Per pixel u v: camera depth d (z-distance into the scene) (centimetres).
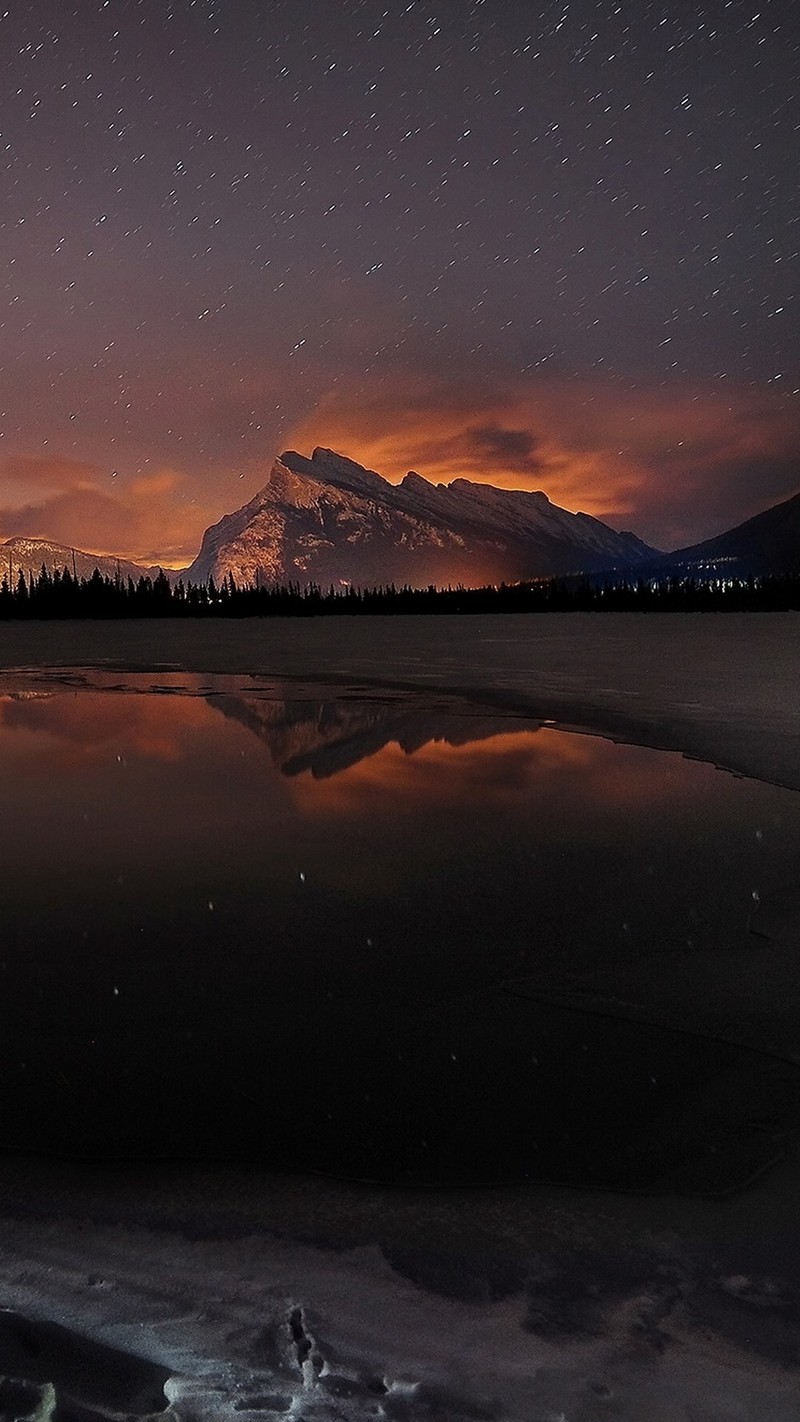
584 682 2508
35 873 825
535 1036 502
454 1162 379
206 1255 310
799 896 732
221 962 615
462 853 877
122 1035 507
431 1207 345
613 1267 308
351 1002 549
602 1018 523
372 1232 327
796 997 545
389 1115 419
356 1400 241
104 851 896
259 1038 504
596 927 672
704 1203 349
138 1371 250
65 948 644
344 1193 354
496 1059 475
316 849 897
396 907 725
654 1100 431
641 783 1190
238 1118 418
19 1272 298
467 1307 284
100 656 4066
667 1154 384
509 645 4650
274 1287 292
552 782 1212
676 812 1024
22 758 1451
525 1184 363
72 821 1022
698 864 825
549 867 827
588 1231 330
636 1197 353
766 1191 356
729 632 6269
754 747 1414
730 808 1037
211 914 711
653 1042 492
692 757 1359
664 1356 263
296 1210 342
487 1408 240
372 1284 295
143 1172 370
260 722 1848
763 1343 271
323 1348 262
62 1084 451
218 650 4428
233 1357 256
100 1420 229
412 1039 498
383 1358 259
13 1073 464
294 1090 444
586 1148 390
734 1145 391
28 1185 359
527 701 2112
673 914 696
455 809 1066
